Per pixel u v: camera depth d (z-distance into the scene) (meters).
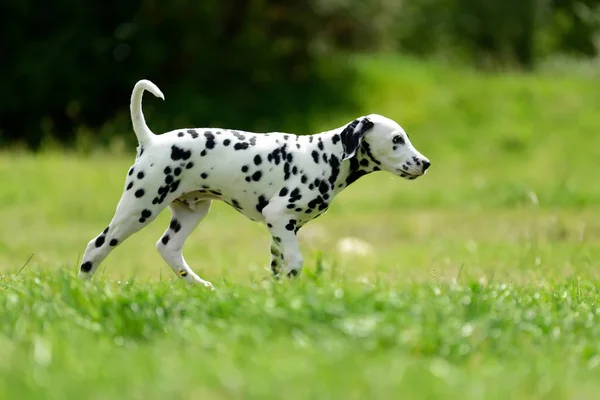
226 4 32.72
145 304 7.53
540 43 42.28
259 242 17.05
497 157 26.88
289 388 5.67
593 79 34.25
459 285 9.15
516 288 9.36
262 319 7.00
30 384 5.74
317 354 6.25
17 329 6.91
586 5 44.41
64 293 7.70
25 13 31.56
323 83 32.59
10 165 22.67
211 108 30.84
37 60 31.06
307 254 14.66
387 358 6.29
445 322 7.09
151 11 31.69
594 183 22.62
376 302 7.35
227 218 19.53
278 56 33.16
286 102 31.45
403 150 9.23
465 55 39.38
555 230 16.66
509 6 39.09
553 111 30.09
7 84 31.42
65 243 16.75
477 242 16.09
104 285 8.42
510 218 18.81
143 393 5.57
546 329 7.57
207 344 6.57
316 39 33.81
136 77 31.83
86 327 7.10
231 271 13.07
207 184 9.06
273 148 9.07
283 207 9.02
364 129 9.16
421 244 16.58
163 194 8.95
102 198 20.44
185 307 7.50
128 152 26.95
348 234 17.92
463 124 29.42
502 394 5.82
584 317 8.00
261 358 6.20
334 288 7.79
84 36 31.64
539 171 24.69
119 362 6.19
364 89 32.25
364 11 33.50
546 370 6.41
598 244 15.23
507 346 6.94
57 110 31.70
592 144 27.66
